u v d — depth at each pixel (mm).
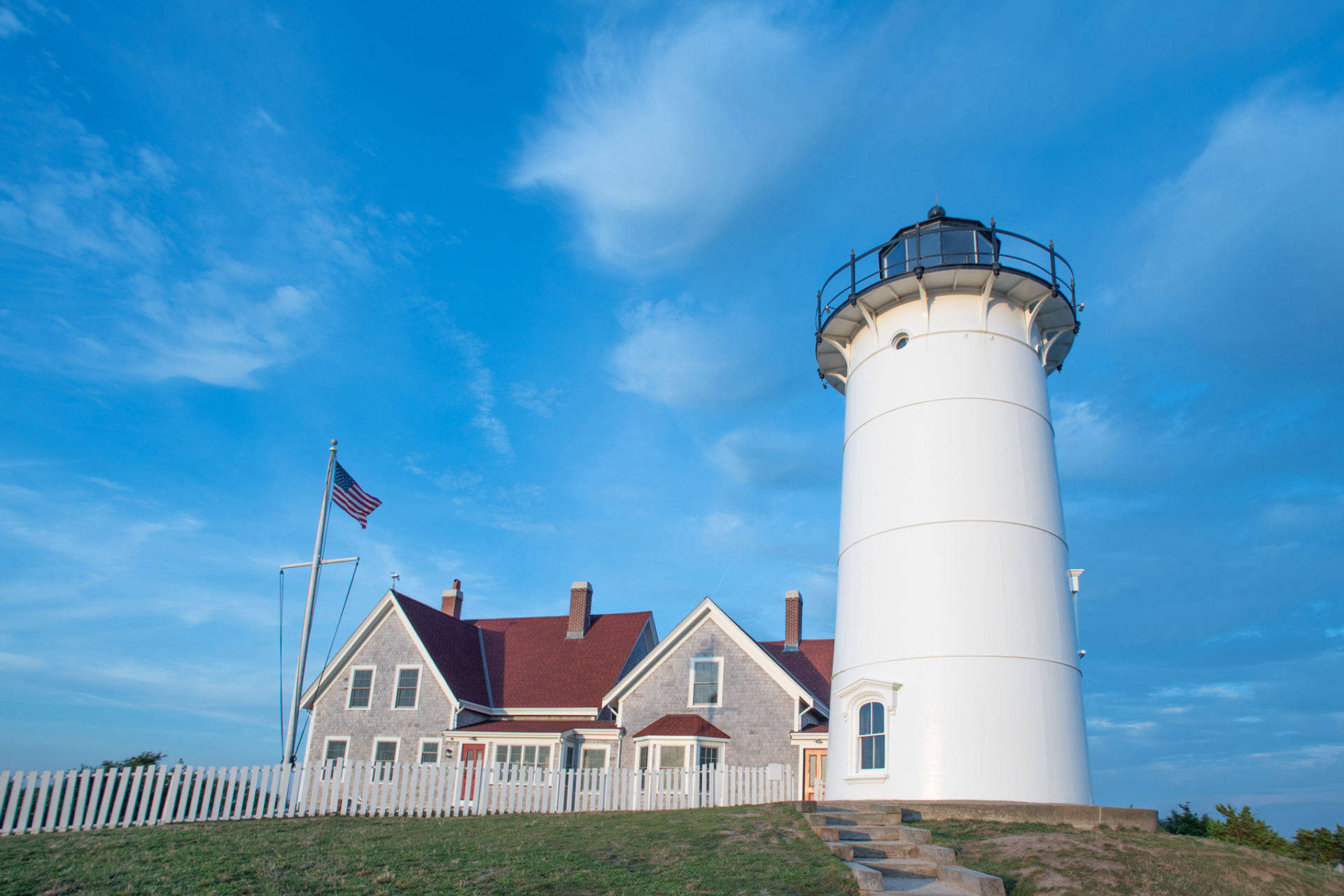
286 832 17672
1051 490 22172
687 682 31984
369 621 35594
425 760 33312
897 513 21953
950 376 22469
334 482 28906
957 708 19656
